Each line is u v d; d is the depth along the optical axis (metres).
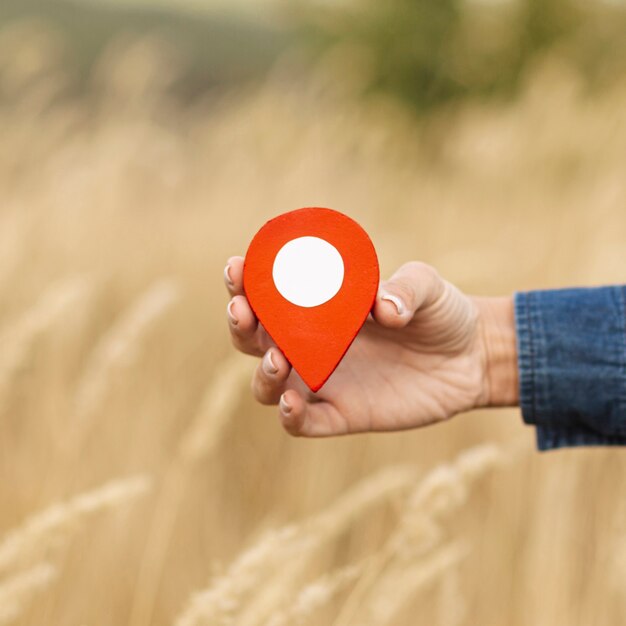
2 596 1.01
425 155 6.55
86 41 12.74
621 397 1.19
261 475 2.21
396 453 2.22
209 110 5.40
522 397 1.21
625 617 1.68
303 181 4.01
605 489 1.95
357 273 0.92
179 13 14.69
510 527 1.92
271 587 1.07
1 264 2.69
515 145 4.58
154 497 1.88
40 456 1.87
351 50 9.41
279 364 0.94
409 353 1.23
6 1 14.21
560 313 1.23
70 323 2.34
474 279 2.64
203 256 3.22
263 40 13.65
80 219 3.24
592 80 7.20
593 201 3.31
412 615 1.57
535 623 1.71
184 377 2.51
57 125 3.81
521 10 9.31
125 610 1.57
